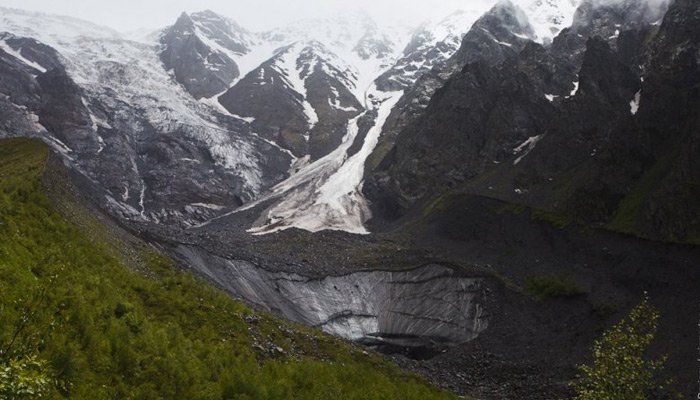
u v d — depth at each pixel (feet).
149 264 175.83
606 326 236.84
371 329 297.12
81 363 79.92
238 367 108.47
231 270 303.27
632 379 94.17
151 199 584.40
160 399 84.74
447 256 342.23
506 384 221.05
